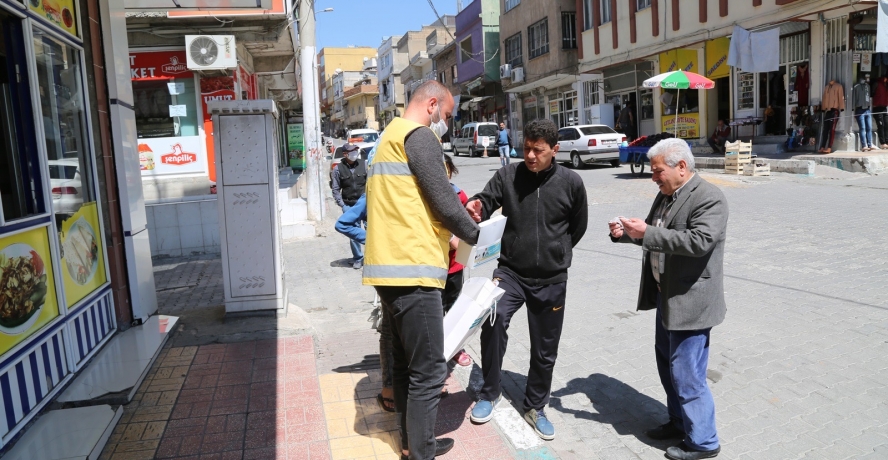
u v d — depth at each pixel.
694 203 3.30
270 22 10.19
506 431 3.87
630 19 23.03
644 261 3.70
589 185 16.16
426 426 3.12
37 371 3.73
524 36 31.61
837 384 4.39
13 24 3.88
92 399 3.91
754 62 17.22
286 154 29.36
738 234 9.37
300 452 3.47
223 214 5.54
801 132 17.11
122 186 5.26
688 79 17.08
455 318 3.47
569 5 28.08
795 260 7.68
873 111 16.58
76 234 4.51
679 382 3.45
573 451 3.70
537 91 33.16
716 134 19.62
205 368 4.59
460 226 3.01
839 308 5.88
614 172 19.06
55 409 3.82
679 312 3.34
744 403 4.20
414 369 3.11
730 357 4.93
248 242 5.58
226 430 3.69
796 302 6.12
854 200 11.54
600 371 4.88
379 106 69.19
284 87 18.70
